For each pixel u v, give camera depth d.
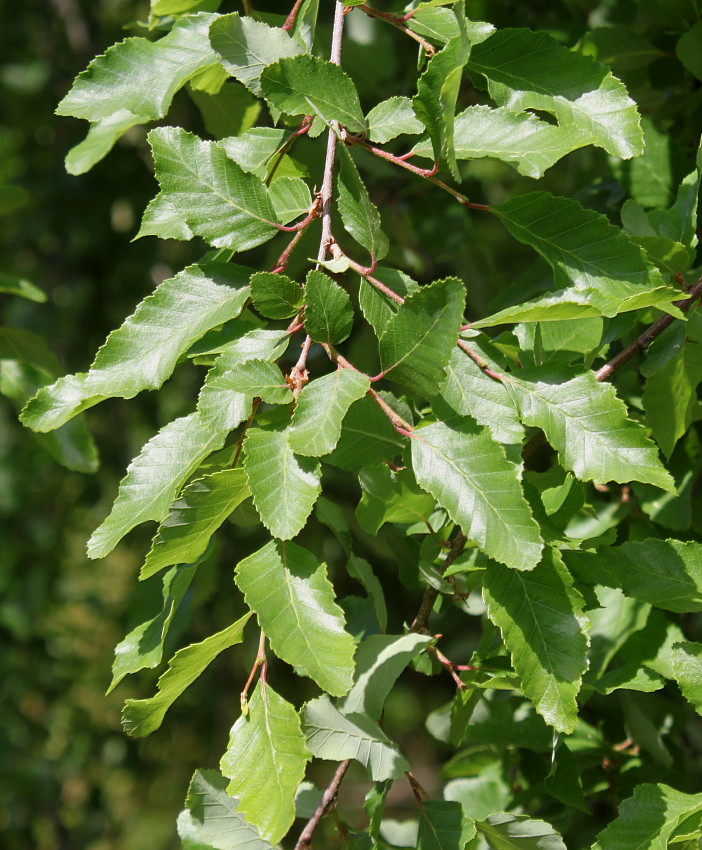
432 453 0.95
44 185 2.32
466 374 0.98
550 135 1.00
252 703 0.96
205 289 0.99
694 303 1.06
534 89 1.01
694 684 1.00
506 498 0.94
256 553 0.95
